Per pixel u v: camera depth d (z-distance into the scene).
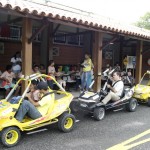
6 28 10.59
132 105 7.63
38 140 4.96
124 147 4.70
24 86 6.38
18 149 4.50
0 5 5.28
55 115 5.28
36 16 6.34
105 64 15.64
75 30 12.58
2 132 4.50
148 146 4.79
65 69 11.55
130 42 15.54
